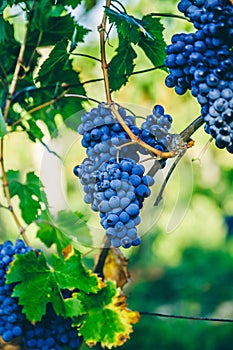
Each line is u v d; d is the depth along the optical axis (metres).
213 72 0.97
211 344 3.39
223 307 3.67
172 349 3.44
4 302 1.13
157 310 3.73
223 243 4.63
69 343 1.16
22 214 1.31
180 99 2.91
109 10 1.08
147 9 2.46
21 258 1.12
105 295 1.15
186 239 4.60
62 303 1.12
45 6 1.25
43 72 1.20
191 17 1.00
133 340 3.53
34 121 1.35
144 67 2.65
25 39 1.28
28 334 1.14
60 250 1.29
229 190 4.03
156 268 4.30
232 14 0.98
